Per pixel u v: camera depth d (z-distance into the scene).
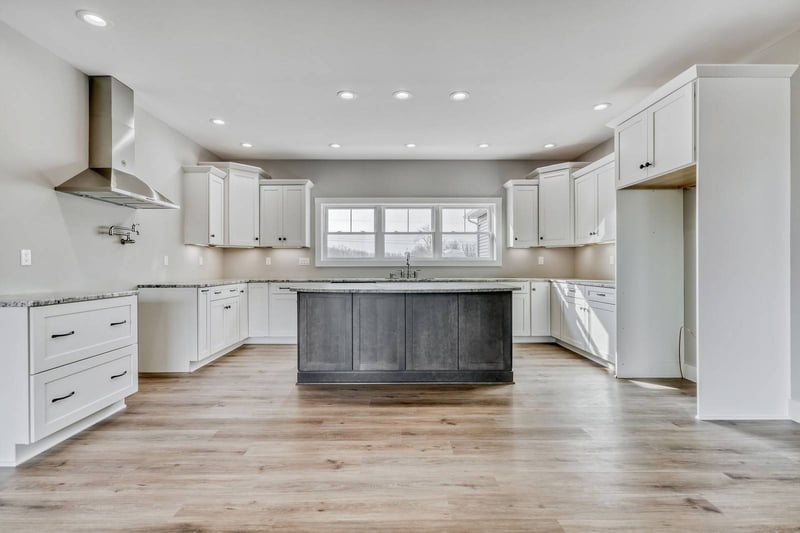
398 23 2.38
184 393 3.05
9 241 2.39
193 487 1.73
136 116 3.65
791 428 2.35
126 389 2.65
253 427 2.39
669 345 3.46
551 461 1.97
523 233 5.27
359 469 1.89
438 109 3.71
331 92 3.35
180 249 4.37
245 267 5.50
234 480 1.79
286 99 3.49
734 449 2.09
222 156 5.32
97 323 2.39
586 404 2.79
